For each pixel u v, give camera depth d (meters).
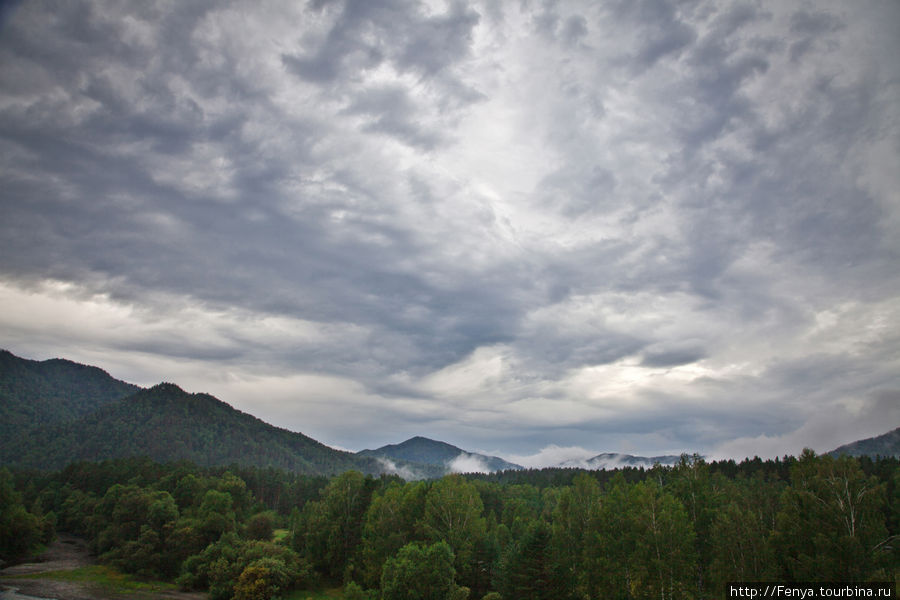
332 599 96.06
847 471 58.53
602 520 77.69
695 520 74.50
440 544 77.25
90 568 116.25
